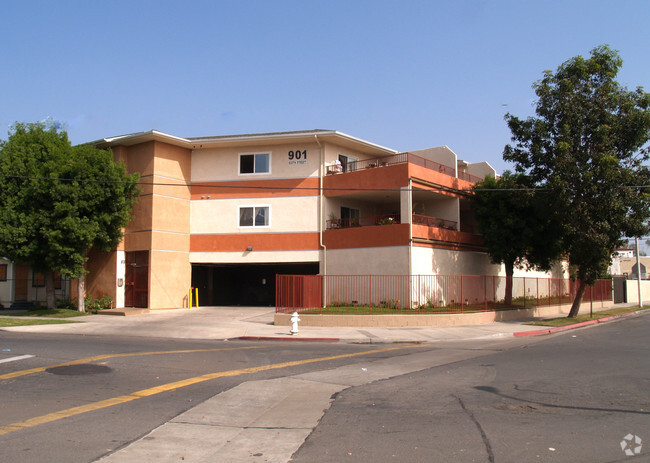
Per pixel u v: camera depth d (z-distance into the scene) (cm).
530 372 1141
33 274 3127
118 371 1134
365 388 987
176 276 2873
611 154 2284
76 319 2381
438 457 592
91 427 715
